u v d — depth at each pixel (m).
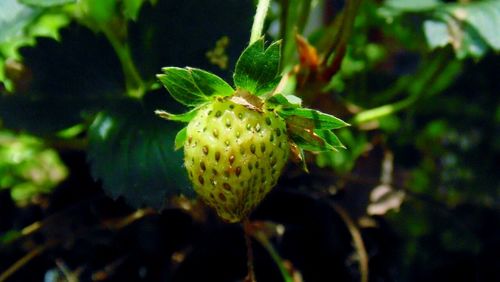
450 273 0.29
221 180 0.16
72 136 0.24
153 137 0.21
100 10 0.23
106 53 0.22
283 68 0.23
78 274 0.24
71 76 0.22
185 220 0.23
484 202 0.32
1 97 0.22
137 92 0.22
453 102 0.34
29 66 0.22
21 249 0.24
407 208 0.31
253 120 0.16
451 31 0.25
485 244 0.29
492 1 0.26
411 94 0.30
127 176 0.21
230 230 0.23
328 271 0.24
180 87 0.16
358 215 0.26
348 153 0.28
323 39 0.24
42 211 0.24
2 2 0.23
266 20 0.23
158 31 0.22
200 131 0.16
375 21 0.28
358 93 0.31
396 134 0.32
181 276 0.23
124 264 0.23
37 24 0.25
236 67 0.16
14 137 0.26
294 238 0.24
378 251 0.25
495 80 0.33
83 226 0.24
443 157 0.37
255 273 0.23
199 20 0.22
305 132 0.16
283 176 0.24
